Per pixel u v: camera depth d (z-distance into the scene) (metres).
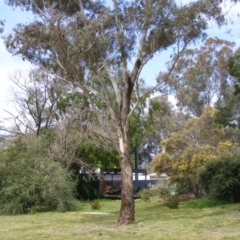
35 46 16.77
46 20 16.06
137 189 38.91
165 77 17.70
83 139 31.09
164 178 38.16
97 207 25.19
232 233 13.30
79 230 15.45
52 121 34.53
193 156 24.95
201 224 15.37
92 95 30.67
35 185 23.81
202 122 26.89
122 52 16.00
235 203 21.97
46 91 34.62
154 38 16.14
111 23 15.81
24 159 24.89
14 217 21.38
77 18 15.36
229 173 22.16
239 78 20.69
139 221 16.91
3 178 24.17
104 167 35.09
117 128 16.78
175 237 12.91
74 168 33.59
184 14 15.75
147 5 15.80
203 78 44.28
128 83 16.81
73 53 15.23
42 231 15.49
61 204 23.84
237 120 25.00
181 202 24.94
